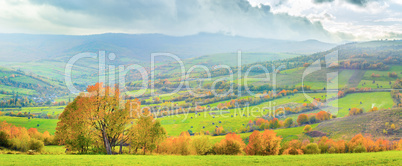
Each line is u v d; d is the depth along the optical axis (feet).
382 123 469.98
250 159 146.20
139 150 213.46
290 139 463.83
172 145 234.58
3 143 229.25
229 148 238.48
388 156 138.82
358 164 117.80
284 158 148.15
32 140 232.53
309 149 269.44
